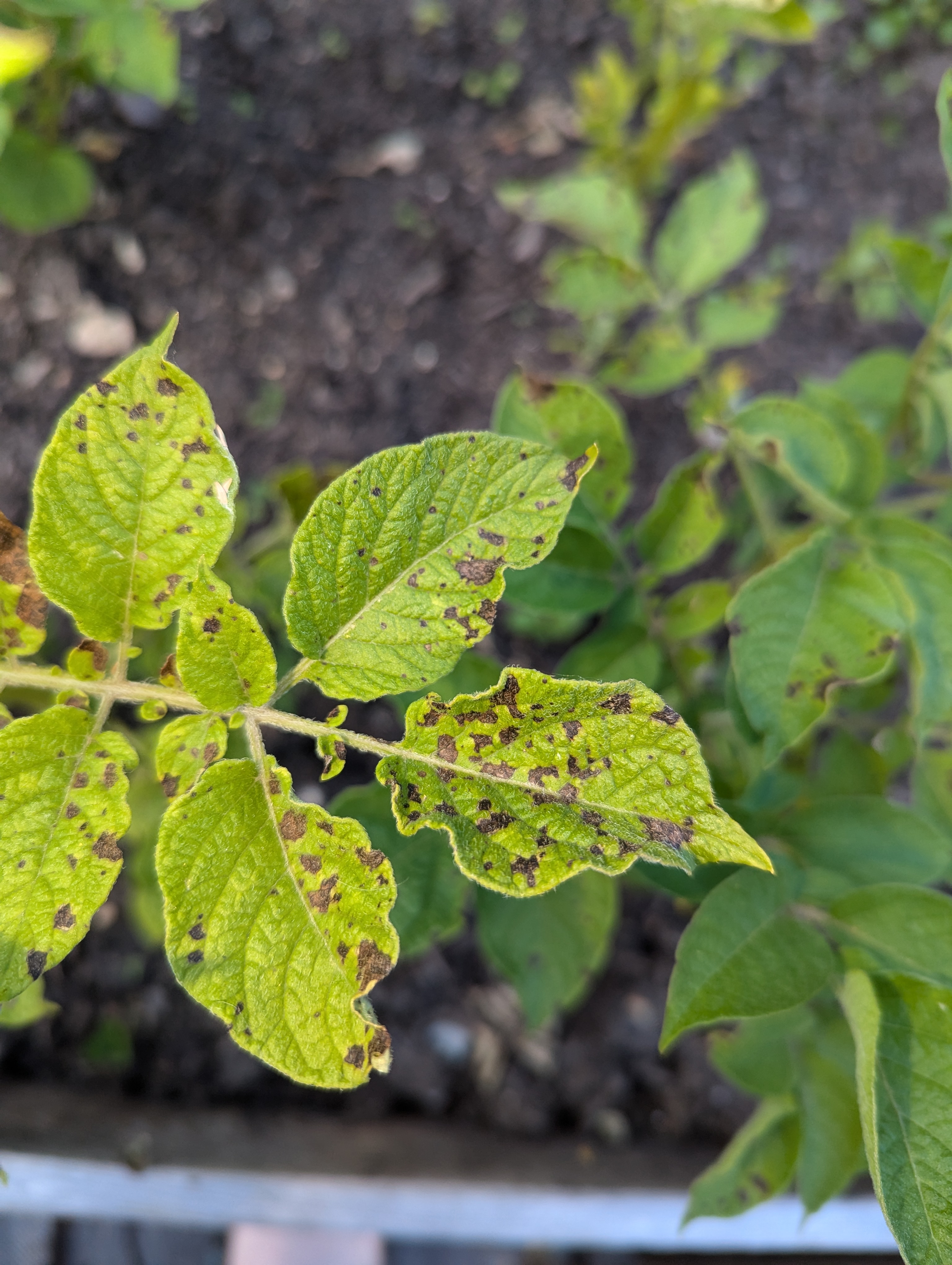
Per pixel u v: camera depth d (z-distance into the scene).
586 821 0.19
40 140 0.50
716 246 0.49
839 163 0.70
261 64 0.64
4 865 0.20
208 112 0.62
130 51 0.45
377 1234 0.46
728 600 0.33
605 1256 0.54
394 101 0.66
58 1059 0.50
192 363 0.59
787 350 0.67
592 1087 0.52
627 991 0.54
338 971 0.19
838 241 0.69
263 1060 0.19
